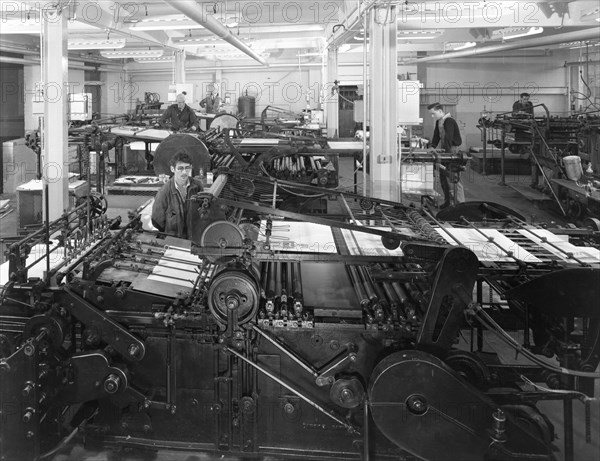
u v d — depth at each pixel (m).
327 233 3.04
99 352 2.47
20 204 6.20
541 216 7.25
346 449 2.49
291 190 4.25
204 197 2.48
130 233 3.38
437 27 6.80
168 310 2.44
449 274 2.23
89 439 2.62
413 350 2.24
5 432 2.46
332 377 2.29
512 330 3.02
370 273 2.54
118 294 2.50
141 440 2.59
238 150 5.59
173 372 2.51
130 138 7.60
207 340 2.46
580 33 8.04
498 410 2.20
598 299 2.36
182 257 3.12
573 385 2.49
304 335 2.39
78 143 7.16
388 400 2.21
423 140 7.68
